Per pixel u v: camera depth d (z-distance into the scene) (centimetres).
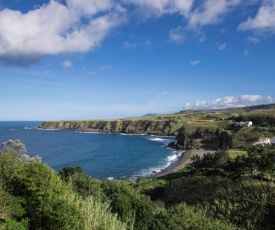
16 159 4344
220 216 4794
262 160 7425
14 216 2692
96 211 3159
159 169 12469
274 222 4512
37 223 2703
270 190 5272
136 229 3656
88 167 12306
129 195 4456
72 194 3466
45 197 2933
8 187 3200
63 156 14650
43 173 3225
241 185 5847
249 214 4700
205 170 9138
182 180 7625
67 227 2648
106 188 4659
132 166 13038
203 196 6241
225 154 9250
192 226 3497
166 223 3550
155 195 7744
